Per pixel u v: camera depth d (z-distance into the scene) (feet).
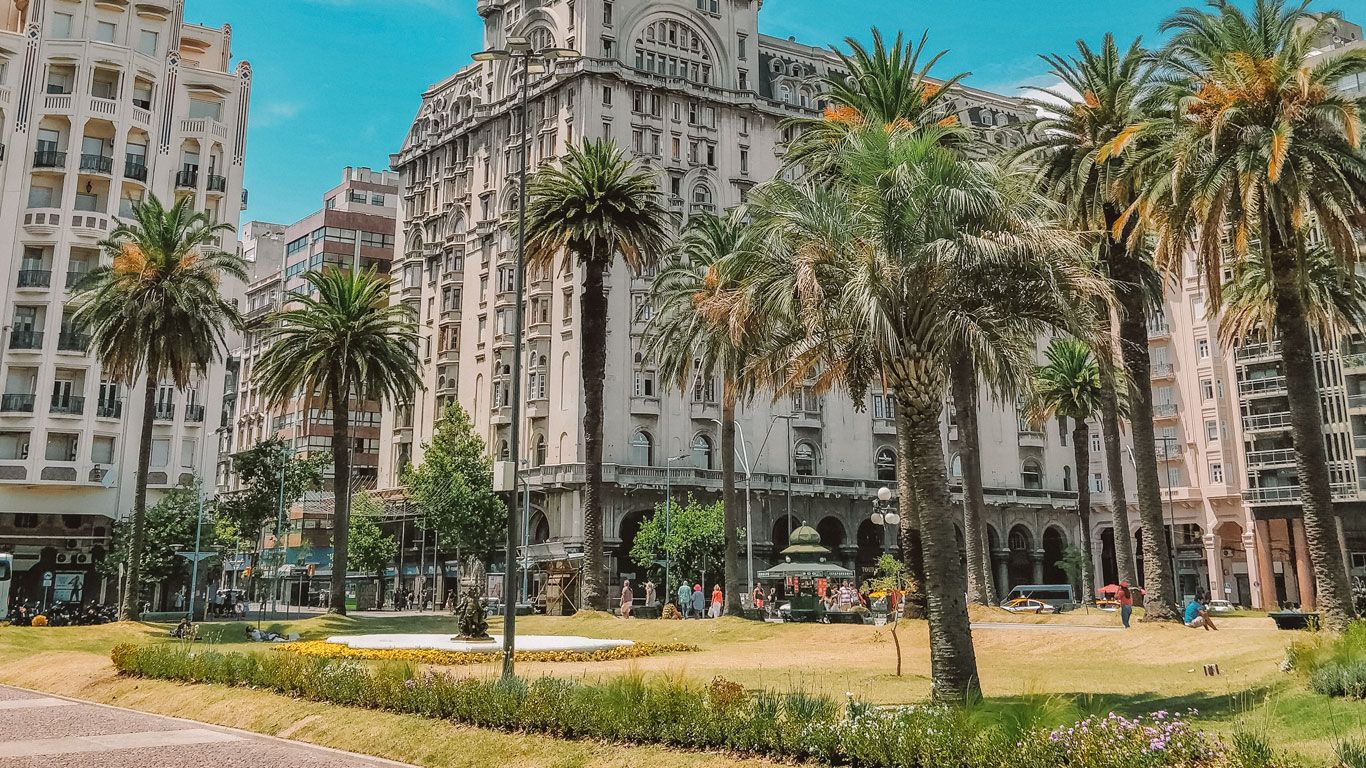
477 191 286.05
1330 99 77.97
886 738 36.50
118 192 206.80
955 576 55.16
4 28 218.79
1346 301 129.49
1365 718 45.42
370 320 163.94
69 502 193.67
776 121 289.12
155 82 215.31
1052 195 106.01
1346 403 213.66
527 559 238.68
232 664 67.21
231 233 221.05
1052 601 263.70
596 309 150.82
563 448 244.83
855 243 57.62
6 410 190.90
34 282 197.26
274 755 46.68
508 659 58.34
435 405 282.15
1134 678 69.36
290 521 317.42
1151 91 102.99
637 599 244.42
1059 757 32.71
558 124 264.11
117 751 47.14
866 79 118.11
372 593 282.15
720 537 220.43
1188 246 100.68
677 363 164.04
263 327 167.94
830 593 188.14
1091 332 58.44
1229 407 258.37
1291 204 79.77
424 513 249.34
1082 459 201.98
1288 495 234.79
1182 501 264.93
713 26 286.66
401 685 54.34
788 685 64.90
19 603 174.50
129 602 142.82
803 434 270.26
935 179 56.49
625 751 42.39
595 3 265.75
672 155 269.64
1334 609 76.48
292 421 338.95
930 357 57.36
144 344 143.43
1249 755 32.30
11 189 199.31
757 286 61.16
